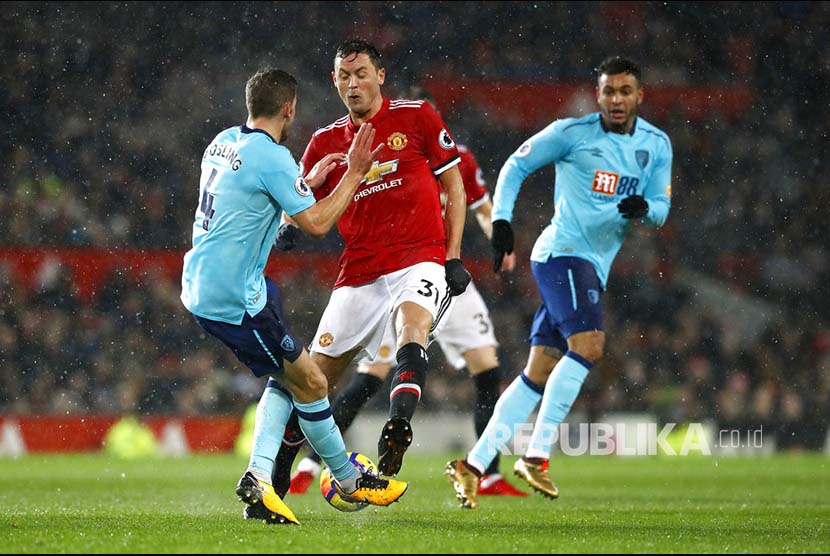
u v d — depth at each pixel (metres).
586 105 88.69
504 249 24.77
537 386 24.52
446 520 19.88
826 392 72.31
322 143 21.16
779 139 88.75
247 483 17.83
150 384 68.44
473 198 29.80
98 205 79.19
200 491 29.89
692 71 90.00
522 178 25.11
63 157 80.50
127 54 83.62
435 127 20.62
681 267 83.00
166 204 80.19
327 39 86.06
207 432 59.34
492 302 77.88
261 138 17.58
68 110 81.94
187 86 83.88
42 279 73.38
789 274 83.75
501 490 28.98
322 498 26.75
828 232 85.62
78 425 58.47
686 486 33.91
